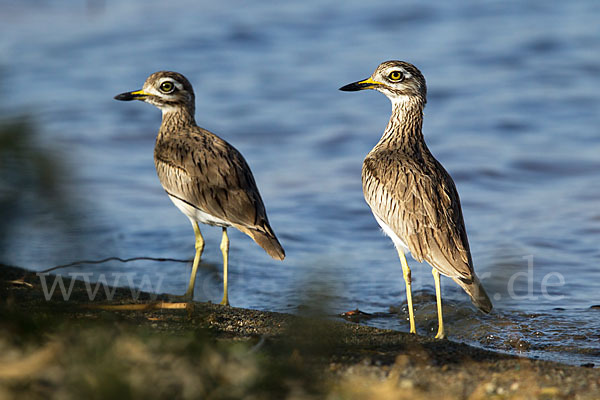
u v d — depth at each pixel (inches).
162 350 251.1
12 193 183.6
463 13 1299.2
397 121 462.9
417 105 462.3
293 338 292.5
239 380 233.5
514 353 378.9
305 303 280.1
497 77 1018.1
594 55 1079.6
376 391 254.4
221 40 1202.0
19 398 207.2
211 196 460.8
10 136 179.9
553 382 281.1
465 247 393.4
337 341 328.8
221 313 399.9
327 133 866.1
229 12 1344.7
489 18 1266.0
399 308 458.0
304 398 236.7
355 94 1000.9
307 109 945.5
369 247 576.7
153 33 1248.8
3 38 1234.6
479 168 745.0
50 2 1457.9
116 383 208.5
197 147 479.2
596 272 516.7
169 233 583.8
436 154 788.6
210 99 978.1
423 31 1214.9
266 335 339.6
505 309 453.1
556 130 849.5
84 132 860.6
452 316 442.0
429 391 266.7
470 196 689.0
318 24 1267.2
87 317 342.3
